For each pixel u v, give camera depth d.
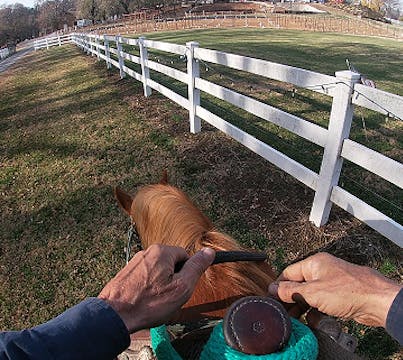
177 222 1.13
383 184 3.89
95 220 4.01
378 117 5.52
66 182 4.85
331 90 2.93
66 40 27.95
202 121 5.88
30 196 4.68
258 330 0.69
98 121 6.74
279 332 0.68
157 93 7.72
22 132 6.99
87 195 4.48
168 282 0.72
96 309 0.66
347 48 13.72
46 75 12.79
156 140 5.48
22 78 13.42
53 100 8.92
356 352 2.38
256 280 1.01
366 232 3.28
